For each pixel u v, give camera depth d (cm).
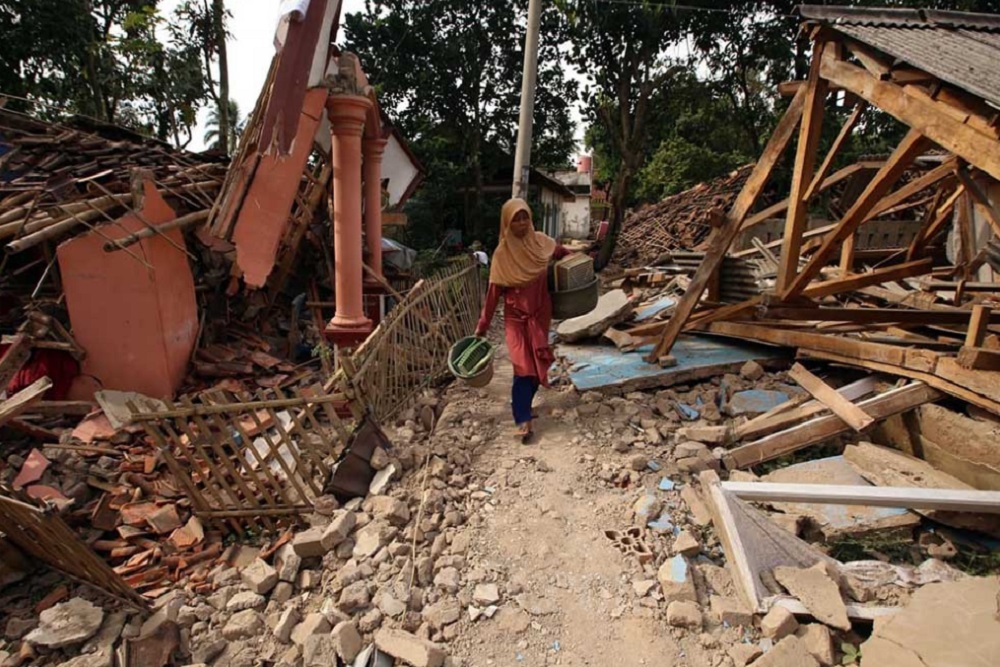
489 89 1833
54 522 255
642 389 527
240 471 400
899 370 416
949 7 1305
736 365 544
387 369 471
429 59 1753
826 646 235
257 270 464
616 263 1759
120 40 1479
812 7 446
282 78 377
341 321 508
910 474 342
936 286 672
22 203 534
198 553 337
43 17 1209
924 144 385
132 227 495
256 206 452
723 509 306
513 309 441
